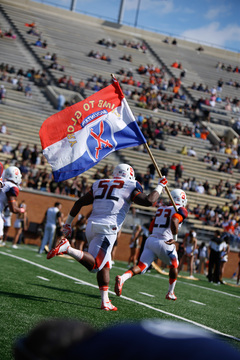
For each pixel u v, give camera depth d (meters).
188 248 15.20
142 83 35.19
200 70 43.00
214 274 14.83
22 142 24.39
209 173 28.08
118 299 7.18
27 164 21.30
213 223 23.22
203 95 38.31
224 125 35.44
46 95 29.69
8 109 26.16
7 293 6.13
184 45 47.03
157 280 11.71
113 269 13.23
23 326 4.36
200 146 30.81
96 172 23.53
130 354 0.63
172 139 30.06
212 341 0.66
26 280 7.73
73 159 6.09
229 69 44.91
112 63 37.56
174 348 0.64
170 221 7.12
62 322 0.68
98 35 41.41
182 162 27.92
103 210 5.75
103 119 6.41
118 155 26.14
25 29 36.66
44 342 0.65
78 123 6.21
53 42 36.56
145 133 28.41
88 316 5.23
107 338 0.67
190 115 33.97
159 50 43.59
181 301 8.21
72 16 42.28
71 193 20.48
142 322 0.73
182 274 16.73
